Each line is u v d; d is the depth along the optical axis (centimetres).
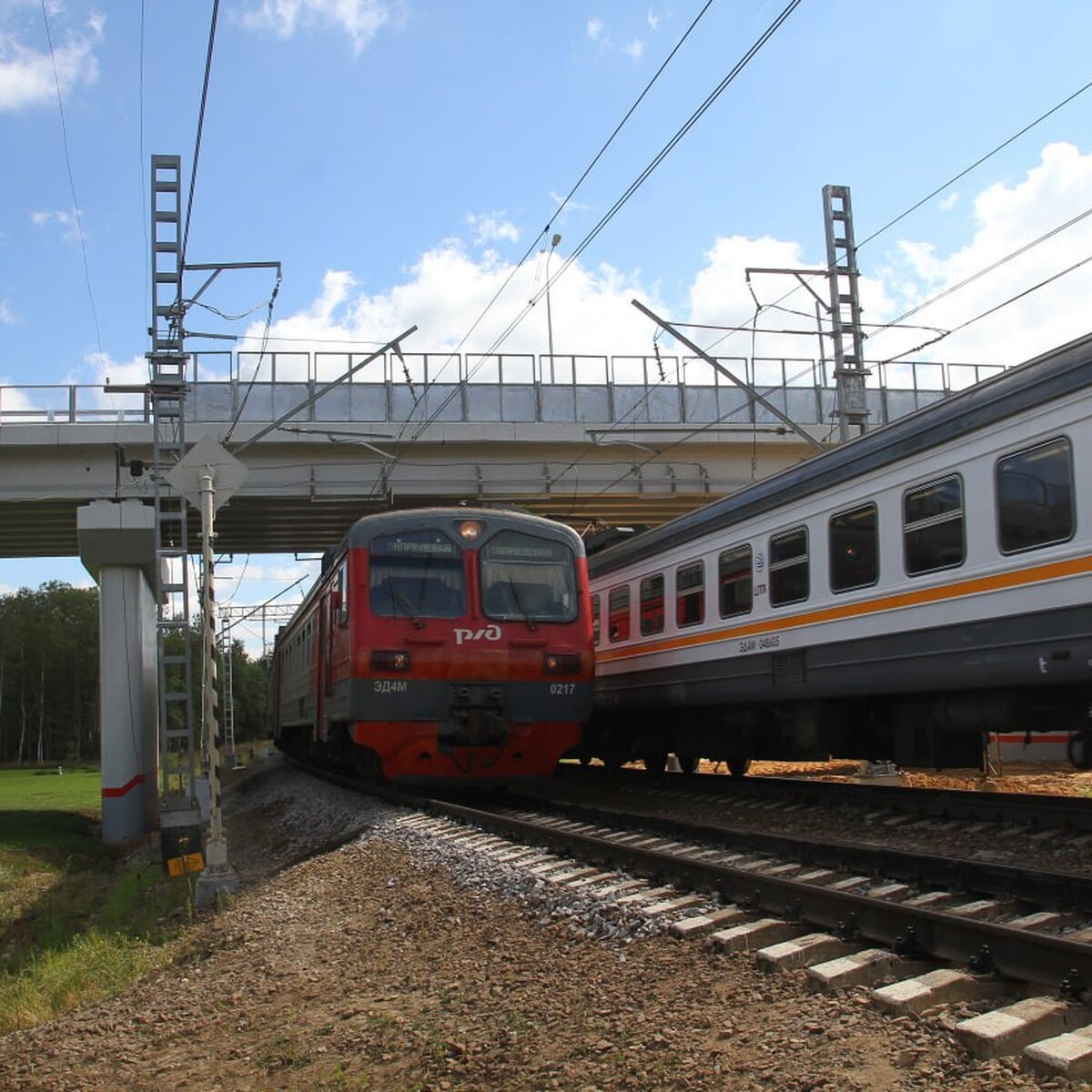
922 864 720
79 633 8919
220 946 782
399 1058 500
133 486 2339
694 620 1408
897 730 1114
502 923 707
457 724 1370
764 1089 396
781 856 857
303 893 923
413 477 2511
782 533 1212
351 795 1675
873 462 1055
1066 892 614
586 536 1981
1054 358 852
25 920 1288
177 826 1466
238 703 10625
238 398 2455
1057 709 906
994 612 898
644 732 1727
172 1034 595
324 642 1684
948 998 462
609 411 2591
